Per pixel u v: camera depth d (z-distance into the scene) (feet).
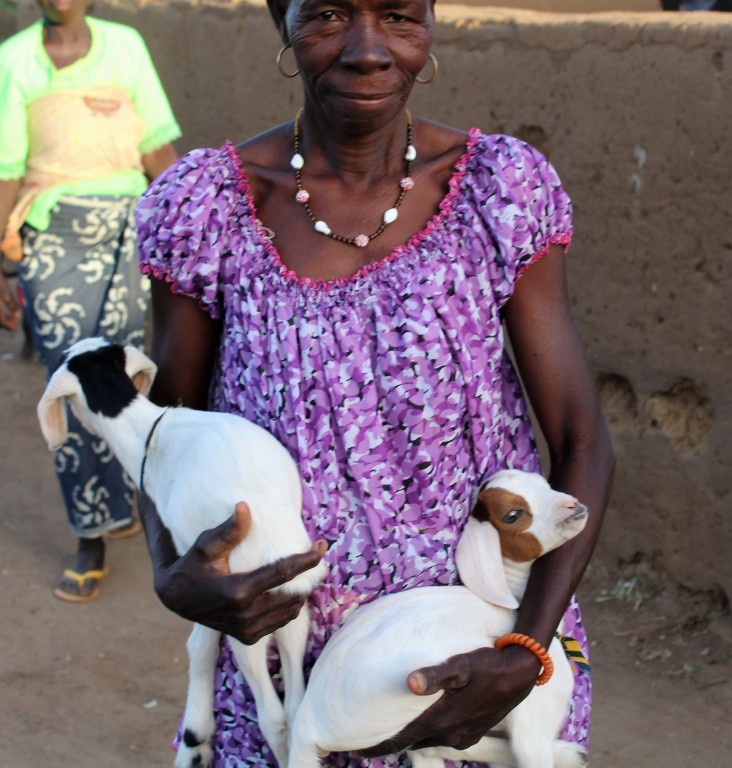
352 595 6.50
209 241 6.63
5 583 16.15
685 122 13.15
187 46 19.93
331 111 6.33
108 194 15.29
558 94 14.37
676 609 14.16
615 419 14.75
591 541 6.66
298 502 6.41
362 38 6.14
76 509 15.58
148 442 6.88
